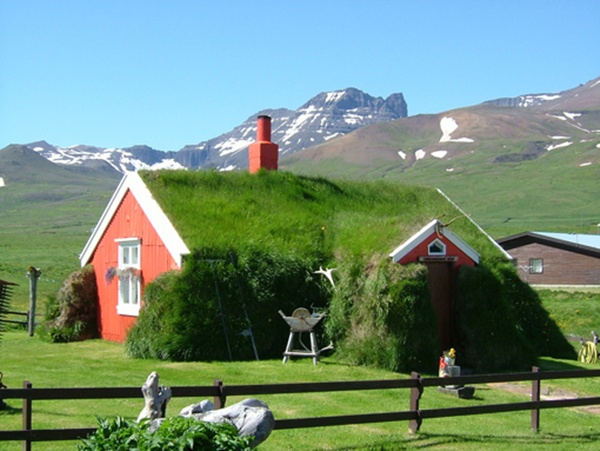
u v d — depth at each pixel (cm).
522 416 1489
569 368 2128
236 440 751
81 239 13062
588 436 1322
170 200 2262
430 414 1237
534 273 5978
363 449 1140
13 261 7850
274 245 2166
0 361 1928
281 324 2080
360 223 2305
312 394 1559
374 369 1884
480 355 2055
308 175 2756
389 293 1912
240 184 2494
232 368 1831
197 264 2034
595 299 4175
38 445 1076
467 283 2080
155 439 727
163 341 1948
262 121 2736
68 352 2148
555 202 19250
